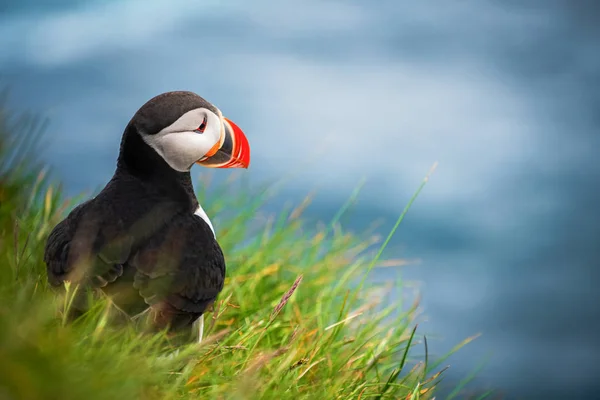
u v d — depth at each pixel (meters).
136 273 8.38
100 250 8.46
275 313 9.88
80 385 6.55
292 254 14.01
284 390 9.09
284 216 14.55
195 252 8.80
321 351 10.59
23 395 6.16
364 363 10.97
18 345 6.47
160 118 9.27
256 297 12.27
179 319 8.52
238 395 8.06
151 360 7.83
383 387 10.49
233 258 13.19
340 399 9.80
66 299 8.11
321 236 14.23
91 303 8.07
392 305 12.43
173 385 8.17
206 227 9.26
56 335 7.29
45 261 8.89
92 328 7.99
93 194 12.77
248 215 14.23
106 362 7.41
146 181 9.31
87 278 8.29
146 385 7.68
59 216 11.98
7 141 12.02
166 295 8.38
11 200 11.79
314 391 9.95
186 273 8.59
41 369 6.38
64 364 6.77
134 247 8.55
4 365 6.14
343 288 13.30
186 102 9.40
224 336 10.35
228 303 11.52
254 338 10.82
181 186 9.48
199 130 9.42
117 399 6.77
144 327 8.20
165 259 8.53
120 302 8.20
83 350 7.41
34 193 12.16
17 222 9.83
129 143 9.41
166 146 9.28
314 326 12.12
